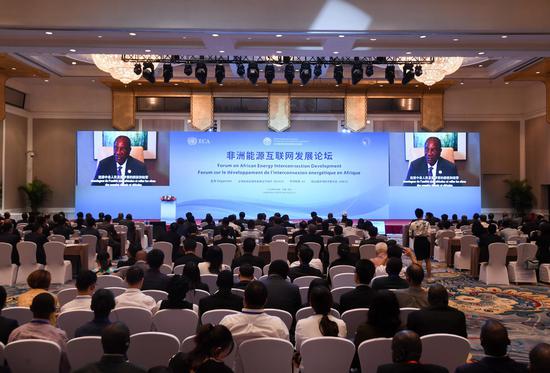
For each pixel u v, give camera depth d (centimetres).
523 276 1088
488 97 2239
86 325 412
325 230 1202
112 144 2002
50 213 2178
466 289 1031
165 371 282
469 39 1027
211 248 726
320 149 2014
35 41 1050
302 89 2145
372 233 1020
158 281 622
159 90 2145
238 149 2008
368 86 2114
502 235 1316
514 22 930
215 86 2125
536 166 2156
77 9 907
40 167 2189
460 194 2020
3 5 904
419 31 923
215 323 466
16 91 2083
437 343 381
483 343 304
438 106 2170
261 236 1262
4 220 1220
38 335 402
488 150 2245
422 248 1141
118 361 298
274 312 475
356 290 517
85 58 1838
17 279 1062
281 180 2009
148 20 912
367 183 2016
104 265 852
